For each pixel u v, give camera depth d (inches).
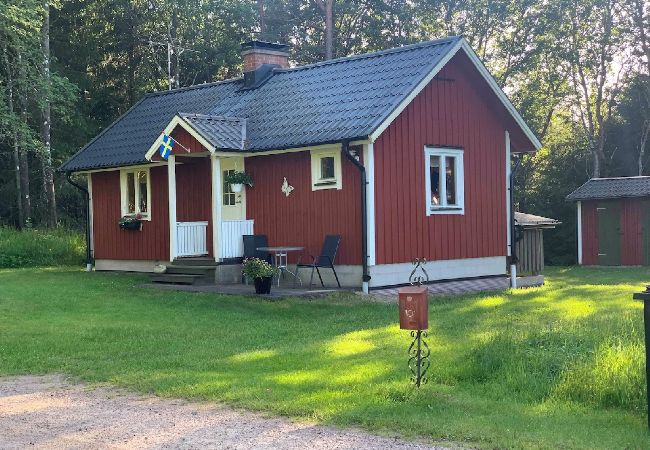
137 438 235.0
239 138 655.1
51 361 362.3
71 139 1325.0
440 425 234.5
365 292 594.2
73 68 1378.0
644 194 1046.4
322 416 248.7
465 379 300.2
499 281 730.8
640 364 277.1
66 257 964.0
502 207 743.7
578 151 1439.5
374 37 1525.6
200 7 1430.9
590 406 260.1
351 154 588.7
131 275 760.3
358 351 364.8
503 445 214.8
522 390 278.8
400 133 632.4
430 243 657.6
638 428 233.1
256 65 801.6
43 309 528.1
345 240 616.4
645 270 988.6
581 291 671.1
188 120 642.2
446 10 1469.0
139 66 1440.7
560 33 1381.6
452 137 686.5
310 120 635.5
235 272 657.6
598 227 1112.8
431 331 422.9
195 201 741.9
